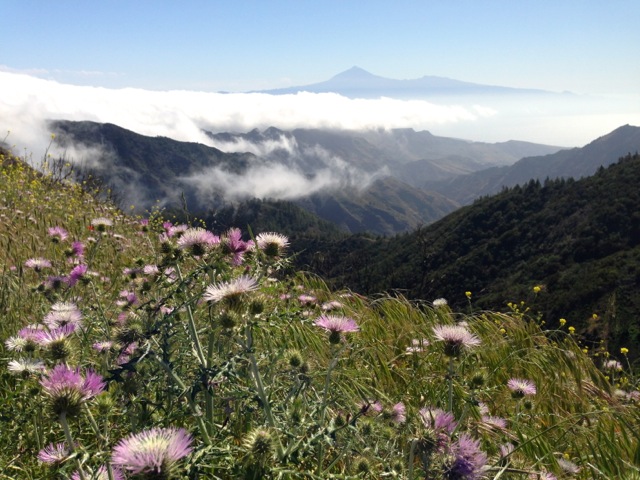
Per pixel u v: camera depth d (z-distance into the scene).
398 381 4.42
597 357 6.53
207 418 2.21
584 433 3.62
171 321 2.23
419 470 1.83
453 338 2.62
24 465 2.30
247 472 1.63
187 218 3.61
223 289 2.10
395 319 6.33
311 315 4.45
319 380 3.29
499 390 4.21
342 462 2.55
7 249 5.34
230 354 2.41
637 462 3.36
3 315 3.70
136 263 4.49
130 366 1.99
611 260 49.31
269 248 2.73
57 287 3.73
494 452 2.91
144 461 1.30
